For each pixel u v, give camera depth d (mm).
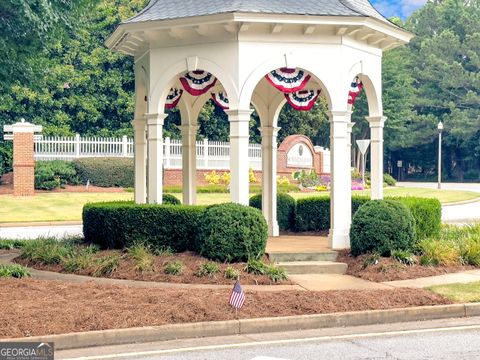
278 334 9492
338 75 15406
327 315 9938
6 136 35594
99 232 15562
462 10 77250
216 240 13586
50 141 41125
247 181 15055
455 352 8391
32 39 16375
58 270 13906
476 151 74688
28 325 8922
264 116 18906
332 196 15453
